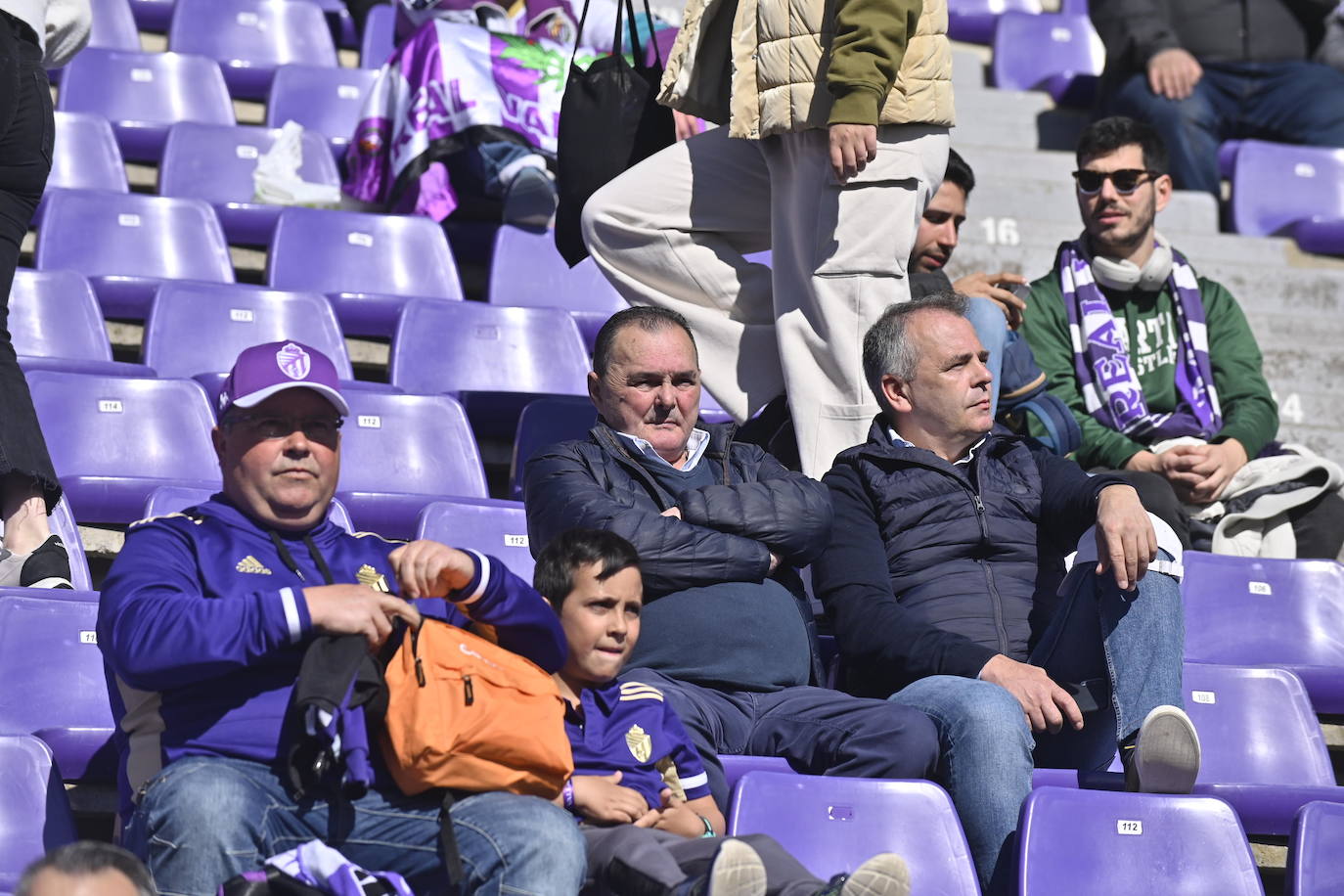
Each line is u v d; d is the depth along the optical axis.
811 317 17.00
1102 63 32.12
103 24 30.05
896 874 10.33
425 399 19.00
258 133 26.39
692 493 14.38
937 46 16.77
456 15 26.81
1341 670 17.70
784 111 16.61
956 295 16.30
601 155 18.23
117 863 8.95
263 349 11.87
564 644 11.72
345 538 12.10
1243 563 18.45
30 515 15.14
